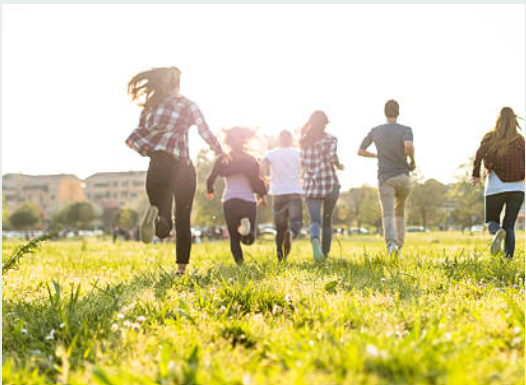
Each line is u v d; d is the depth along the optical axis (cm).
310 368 198
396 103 714
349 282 418
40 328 286
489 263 497
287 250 725
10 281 484
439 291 381
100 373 194
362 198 7125
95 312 314
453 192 4703
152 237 482
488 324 261
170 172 476
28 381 212
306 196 721
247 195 639
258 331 265
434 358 203
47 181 13750
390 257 566
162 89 477
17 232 9638
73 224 10275
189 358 217
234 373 202
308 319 288
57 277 562
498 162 590
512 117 586
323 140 718
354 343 221
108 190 14075
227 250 1084
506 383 187
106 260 797
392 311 304
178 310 296
